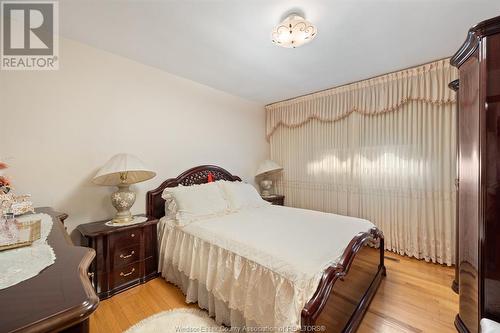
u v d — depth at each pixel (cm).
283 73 293
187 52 239
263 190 423
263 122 440
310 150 387
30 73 197
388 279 236
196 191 262
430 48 230
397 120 297
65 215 177
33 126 198
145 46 228
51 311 54
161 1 162
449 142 260
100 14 177
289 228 204
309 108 379
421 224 280
